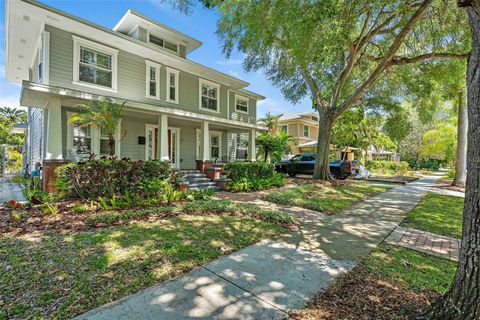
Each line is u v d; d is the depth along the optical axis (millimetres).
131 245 3812
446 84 11086
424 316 2209
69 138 9070
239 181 10727
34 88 6730
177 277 2971
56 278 2816
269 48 9234
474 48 1972
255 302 2502
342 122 19031
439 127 20219
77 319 2178
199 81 13250
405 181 15969
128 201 6383
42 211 5668
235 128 14711
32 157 13805
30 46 9914
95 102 8094
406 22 8219
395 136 14727
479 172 1926
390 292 2734
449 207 7656
